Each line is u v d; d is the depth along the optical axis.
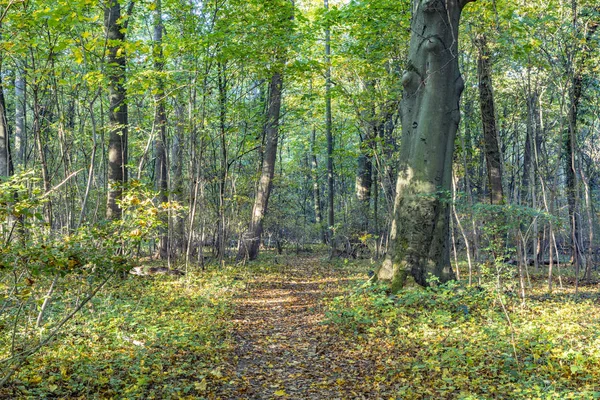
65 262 4.36
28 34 8.45
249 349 7.91
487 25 12.95
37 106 10.32
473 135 23.73
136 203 5.38
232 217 20.22
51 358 6.01
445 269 11.12
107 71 10.76
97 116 19.70
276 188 27.17
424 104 11.13
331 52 21.06
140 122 15.80
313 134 33.31
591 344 6.96
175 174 19.19
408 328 8.38
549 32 12.29
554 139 19.98
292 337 8.75
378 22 14.04
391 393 5.80
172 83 12.90
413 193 11.09
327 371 6.77
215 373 6.29
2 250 4.31
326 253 28.08
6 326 6.55
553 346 6.97
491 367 6.29
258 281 15.97
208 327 8.64
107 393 5.25
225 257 21.88
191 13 13.96
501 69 15.90
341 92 16.09
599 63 13.54
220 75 15.01
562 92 12.99
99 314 8.12
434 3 10.87
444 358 6.49
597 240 18.22
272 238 29.16
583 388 5.37
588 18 12.42
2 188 4.49
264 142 20.19
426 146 11.03
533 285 14.29
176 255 19.92
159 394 5.45
